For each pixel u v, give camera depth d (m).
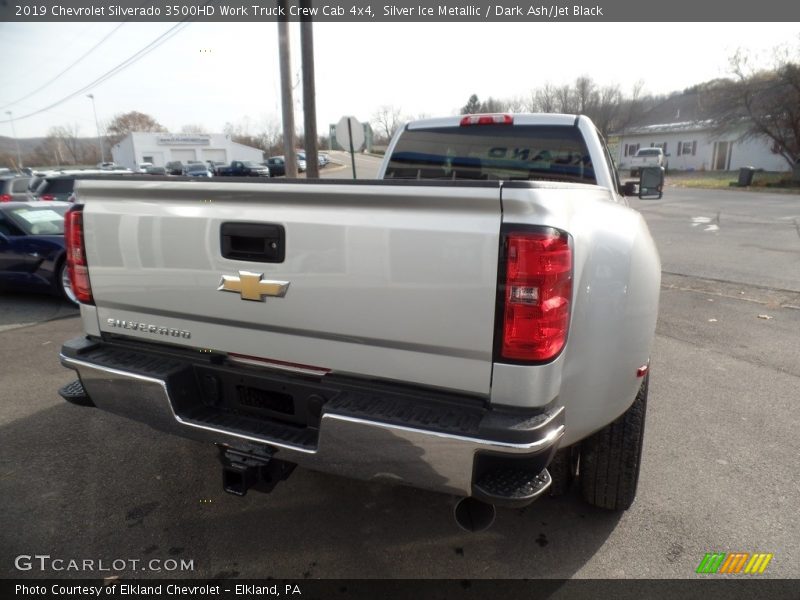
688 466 3.17
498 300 1.78
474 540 2.58
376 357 2.01
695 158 40.75
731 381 4.36
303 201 2.00
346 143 11.58
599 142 3.83
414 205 1.84
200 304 2.29
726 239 11.47
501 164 4.11
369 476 1.97
